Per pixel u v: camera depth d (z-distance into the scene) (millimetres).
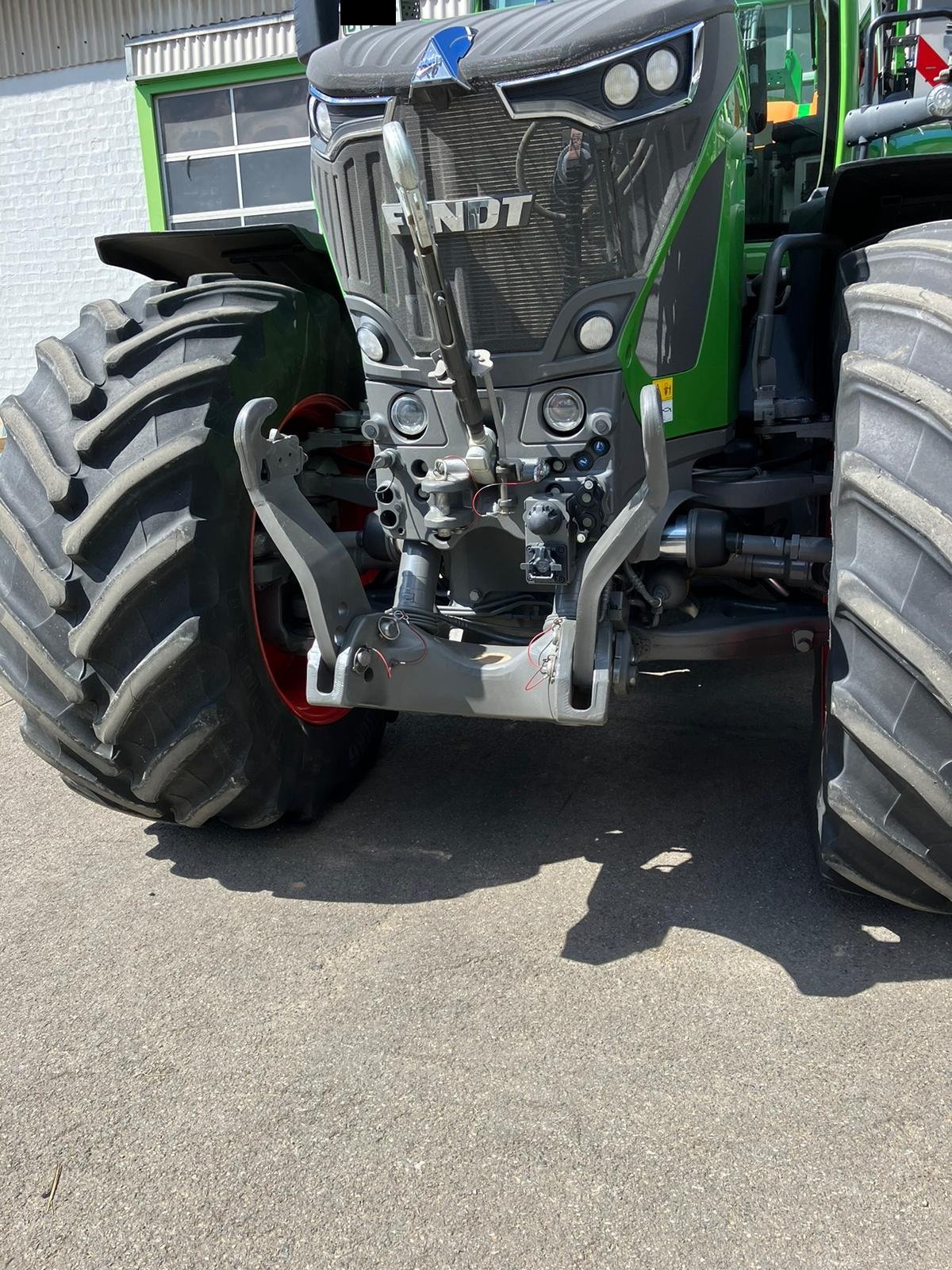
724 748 3074
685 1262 1381
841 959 2020
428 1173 1552
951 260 1916
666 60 1911
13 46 9562
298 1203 1518
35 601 2238
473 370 1972
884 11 3018
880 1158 1533
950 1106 1626
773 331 2434
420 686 2164
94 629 2135
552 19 1946
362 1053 1819
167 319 2324
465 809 2760
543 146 1915
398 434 2219
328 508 2855
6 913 2338
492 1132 1622
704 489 2330
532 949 2102
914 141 2961
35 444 2246
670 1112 1643
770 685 3629
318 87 2031
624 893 2295
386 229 2064
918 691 1778
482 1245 1426
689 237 2109
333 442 2643
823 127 3297
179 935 2221
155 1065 1824
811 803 2381
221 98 9094
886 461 1823
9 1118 1717
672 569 2357
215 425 2188
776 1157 1544
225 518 2205
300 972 2068
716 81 2020
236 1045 1865
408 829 2660
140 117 9320
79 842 2674
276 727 2455
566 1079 1729
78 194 9773
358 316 2180
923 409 1806
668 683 3678
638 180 1962
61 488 2154
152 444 2158
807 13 3314
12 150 9859
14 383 10562
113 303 2488
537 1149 1583
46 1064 1843
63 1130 1686
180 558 2111
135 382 2229
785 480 2314
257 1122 1676
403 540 2311
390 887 2381
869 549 1823
